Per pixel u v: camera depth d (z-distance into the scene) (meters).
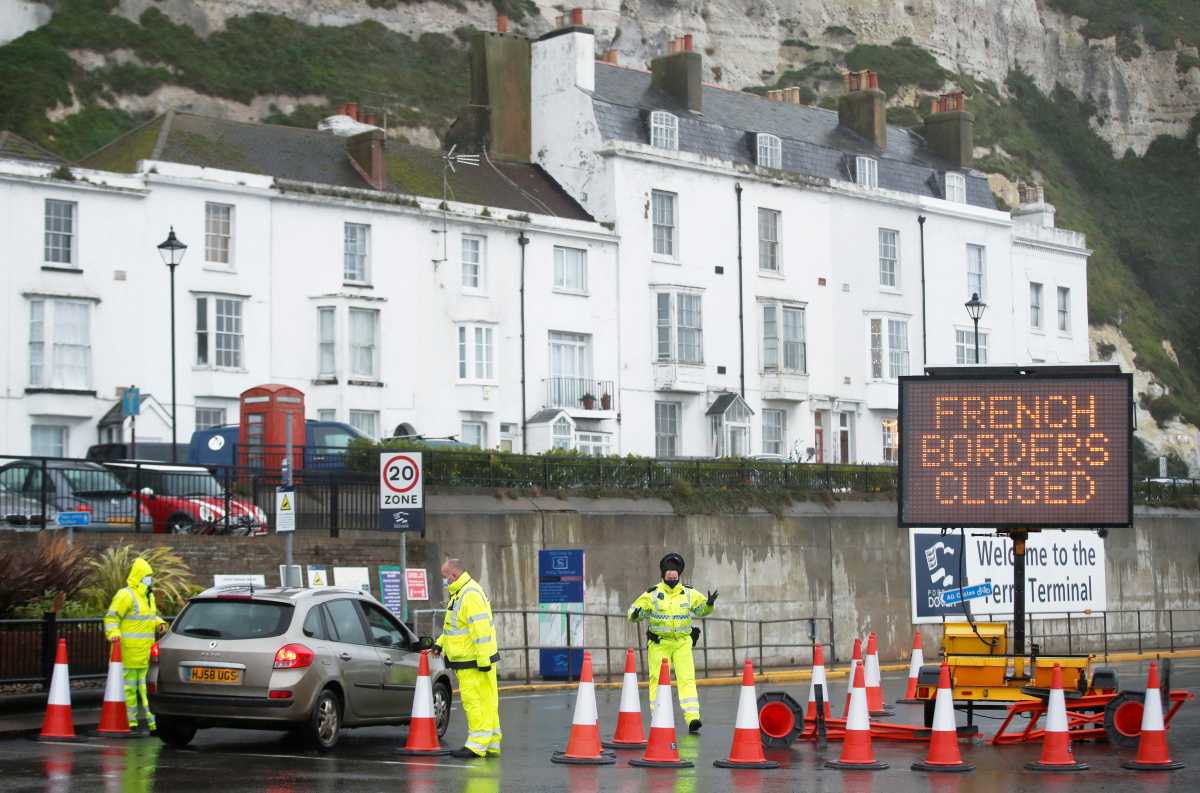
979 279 168.25
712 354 143.75
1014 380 54.19
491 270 130.25
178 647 48.50
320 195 120.94
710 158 145.38
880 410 156.50
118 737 51.69
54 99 198.75
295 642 48.28
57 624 59.06
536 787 41.31
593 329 136.50
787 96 174.50
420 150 137.75
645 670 99.62
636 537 101.31
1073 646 122.69
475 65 145.75
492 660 47.94
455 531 90.25
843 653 113.94
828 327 153.25
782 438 149.12
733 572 107.38
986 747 53.38
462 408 127.06
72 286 109.94
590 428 134.88
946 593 113.50
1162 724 47.28
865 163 160.25
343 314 120.62
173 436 103.38
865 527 116.94
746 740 46.25
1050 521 53.41
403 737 54.69
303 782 41.66
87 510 77.38
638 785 41.94
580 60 144.25
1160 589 136.75
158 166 114.12
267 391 98.25
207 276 115.56
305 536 81.06
